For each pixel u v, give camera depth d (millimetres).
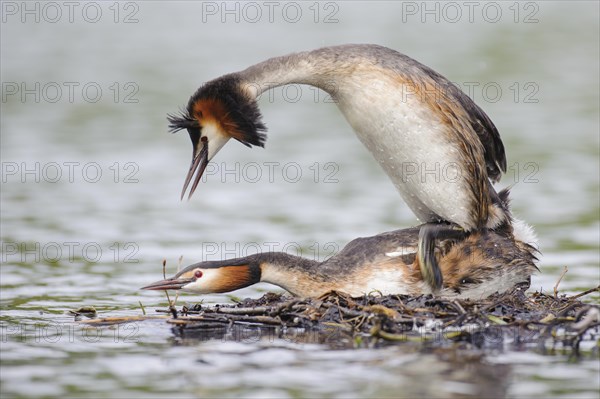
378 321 12281
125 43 42312
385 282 13484
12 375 10906
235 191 22438
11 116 30406
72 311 13898
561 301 13281
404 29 43562
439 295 13547
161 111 30672
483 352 11508
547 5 49531
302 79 13711
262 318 12953
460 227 13594
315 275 13547
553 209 20203
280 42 40406
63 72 36250
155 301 14742
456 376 10648
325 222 19578
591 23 45094
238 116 14047
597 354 11398
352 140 27297
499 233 13977
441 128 13234
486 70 35375
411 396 10031
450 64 36094
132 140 27266
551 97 31516
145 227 19375
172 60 38031
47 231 19094
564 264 16672
